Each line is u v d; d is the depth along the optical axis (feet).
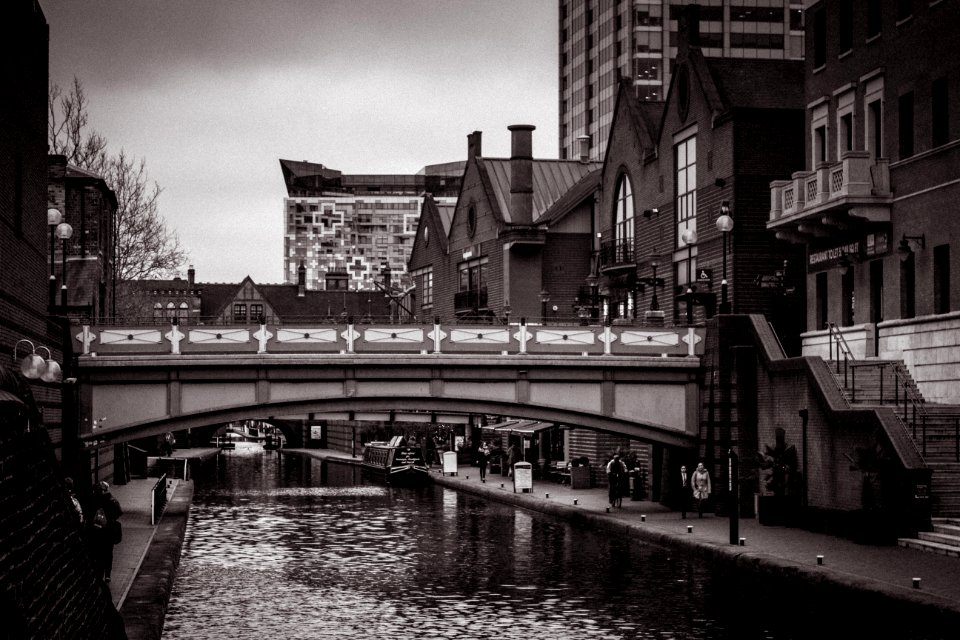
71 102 213.05
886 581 76.43
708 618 75.00
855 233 126.82
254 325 120.47
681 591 84.89
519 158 223.10
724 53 382.42
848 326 130.11
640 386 130.41
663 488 141.18
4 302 84.12
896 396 107.34
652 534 112.16
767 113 151.84
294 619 75.87
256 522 136.98
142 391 118.62
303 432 400.26
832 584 78.79
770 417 123.65
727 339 128.77
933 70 113.09
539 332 127.03
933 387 112.27
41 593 45.57
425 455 250.78
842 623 72.64
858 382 115.75
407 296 304.50
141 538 106.22
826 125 134.72
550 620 75.25
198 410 119.44
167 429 119.55
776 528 113.50
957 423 101.19
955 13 109.70
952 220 109.91
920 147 115.34
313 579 92.22
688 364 130.82
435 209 275.18
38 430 54.75
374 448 244.83
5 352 83.51
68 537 56.18
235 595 84.94
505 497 163.43
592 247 218.59
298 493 185.37
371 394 123.34
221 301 496.23
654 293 174.29
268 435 426.51
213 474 244.01
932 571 81.15
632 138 186.91
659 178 175.01
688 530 111.34
